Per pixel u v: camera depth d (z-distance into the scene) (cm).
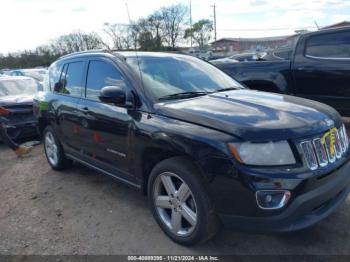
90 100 391
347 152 294
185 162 272
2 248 309
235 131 246
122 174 354
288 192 233
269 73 613
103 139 366
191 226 279
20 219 364
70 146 452
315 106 304
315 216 254
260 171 234
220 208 252
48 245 309
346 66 534
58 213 371
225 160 242
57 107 458
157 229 323
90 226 338
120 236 316
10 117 668
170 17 4447
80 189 435
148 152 308
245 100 314
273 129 245
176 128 274
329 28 559
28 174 511
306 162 245
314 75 568
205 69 407
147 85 329
